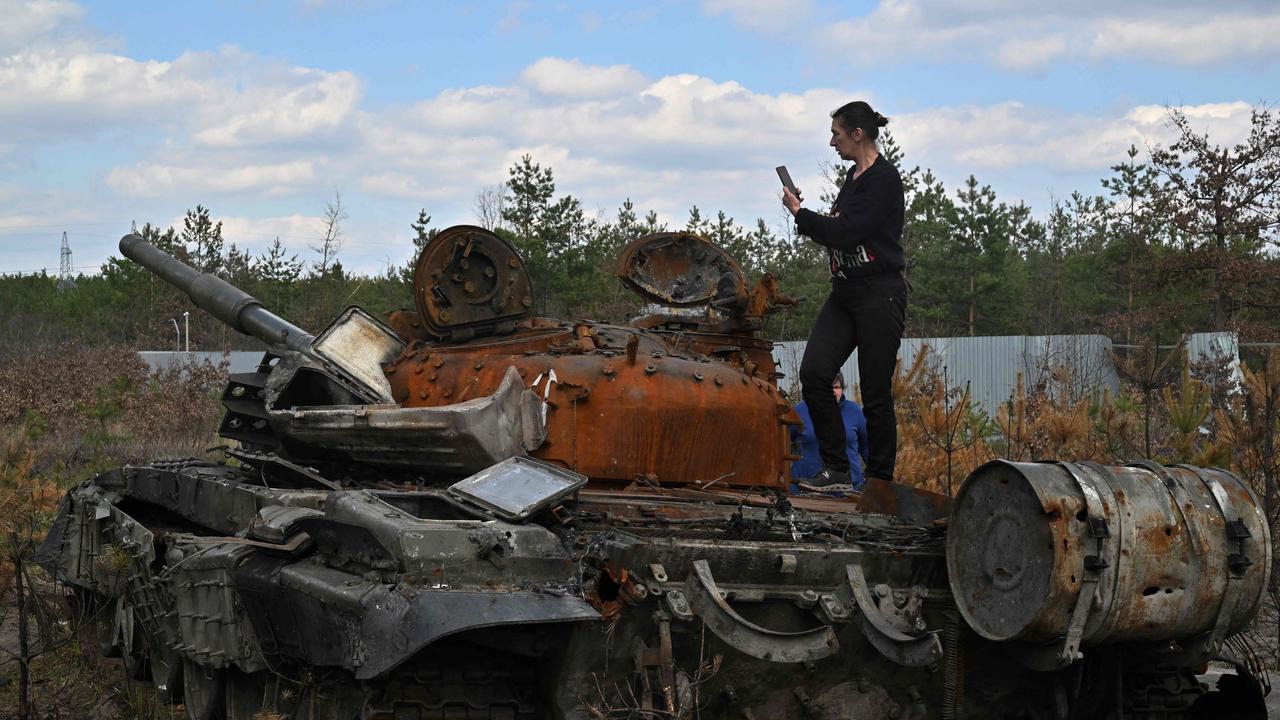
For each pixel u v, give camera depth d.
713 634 5.82
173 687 7.86
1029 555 5.88
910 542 6.48
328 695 5.98
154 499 8.97
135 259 11.37
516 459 6.42
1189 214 28.19
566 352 7.69
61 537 10.05
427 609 5.04
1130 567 5.91
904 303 8.00
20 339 44.19
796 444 10.83
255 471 8.09
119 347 31.77
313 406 8.75
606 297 30.64
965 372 27.69
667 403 7.39
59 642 9.27
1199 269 28.48
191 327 46.66
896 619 6.10
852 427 11.10
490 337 8.34
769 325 31.62
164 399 24.41
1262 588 6.27
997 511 6.07
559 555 5.48
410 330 9.01
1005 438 13.56
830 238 7.71
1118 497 5.96
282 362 8.71
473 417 6.74
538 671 5.79
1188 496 6.15
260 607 6.21
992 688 6.81
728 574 5.86
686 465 7.50
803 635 5.58
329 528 5.75
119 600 8.79
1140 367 13.71
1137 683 7.08
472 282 8.34
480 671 5.69
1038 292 45.56
